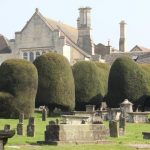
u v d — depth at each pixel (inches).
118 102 2573.8
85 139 1097.4
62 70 2380.7
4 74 2080.5
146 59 3754.9
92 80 2608.3
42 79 2363.4
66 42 3661.4
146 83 2628.0
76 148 986.7
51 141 1067.3
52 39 3634.4
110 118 2018.9
